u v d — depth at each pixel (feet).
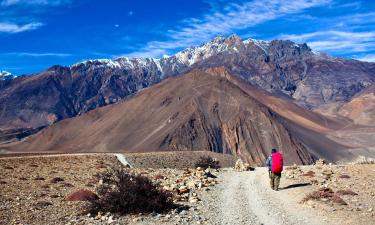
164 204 67.36
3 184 94.02
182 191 83.76
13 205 68.39
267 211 68.13
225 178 114.21
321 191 78.33
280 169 89.40
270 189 91.40
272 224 59.36
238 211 68.08
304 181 100.78
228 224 59.06
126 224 57.57
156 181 100.37
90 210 63.77
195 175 115.65
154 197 65.98
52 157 212.43
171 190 83.82
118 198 64.13
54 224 56.85
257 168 157.89
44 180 105.29
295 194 83.20
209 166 168.86
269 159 91.04
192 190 88.99
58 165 161.17
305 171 122.93
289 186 93.86
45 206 68.80
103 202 64.49
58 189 88.74
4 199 73.67
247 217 63.67
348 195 80.33
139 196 64.75
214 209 69.56
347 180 100.73
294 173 117.50
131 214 63.21
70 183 100.27
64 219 59.98
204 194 84.17
